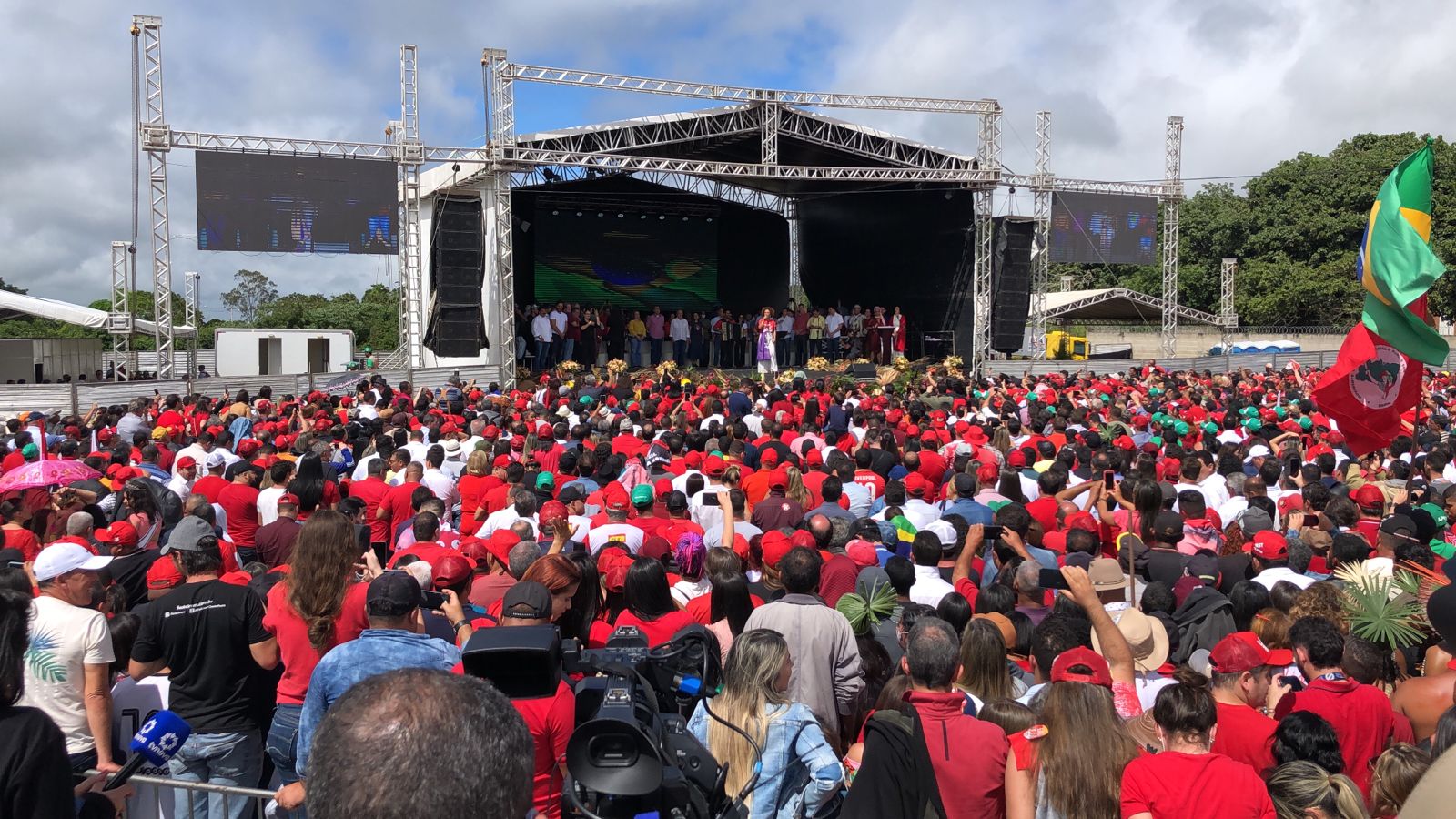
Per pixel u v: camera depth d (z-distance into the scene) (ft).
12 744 8.99
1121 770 11.16
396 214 81.82
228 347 120.67
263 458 33.35
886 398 60.39
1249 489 28.63
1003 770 11.80
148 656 15.40
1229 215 184.44
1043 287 105.70
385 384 64.54
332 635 14.44
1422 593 17.19
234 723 15.78
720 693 12.59
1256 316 175.01
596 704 10.60
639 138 90.53
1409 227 25.67
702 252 114.21
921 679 12.30
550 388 59.36
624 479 31.58
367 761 5.05
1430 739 13.43
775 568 20.89
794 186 111.96
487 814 5.15
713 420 42.09
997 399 59.31
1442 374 82.99
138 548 22.08
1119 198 103.24
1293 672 15.43
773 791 12.03
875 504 29.60
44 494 24.82
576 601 16.97
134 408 49.55
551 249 107.45
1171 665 17.74
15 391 67.15
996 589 17.84
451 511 31.22
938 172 95.45
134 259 78.18
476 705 5.43
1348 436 29.17
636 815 9.14
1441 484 29.89
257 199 78.48
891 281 111.34
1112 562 17.63
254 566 21.63
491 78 83.30
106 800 12.20
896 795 11.73
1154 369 85.10
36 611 13.87
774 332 95.40
